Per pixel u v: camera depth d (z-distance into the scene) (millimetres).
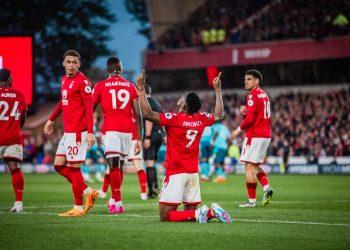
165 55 78062
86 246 15273
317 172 58906
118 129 22875
